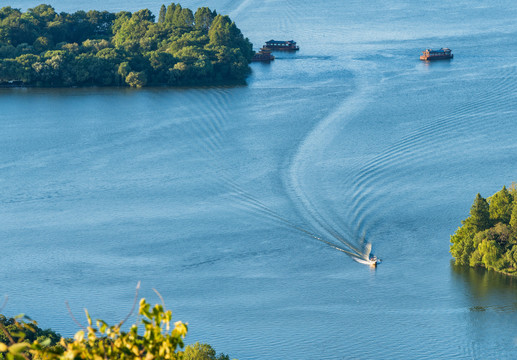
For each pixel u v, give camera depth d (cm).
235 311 17000
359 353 15100
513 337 15638
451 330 15975
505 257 18412
